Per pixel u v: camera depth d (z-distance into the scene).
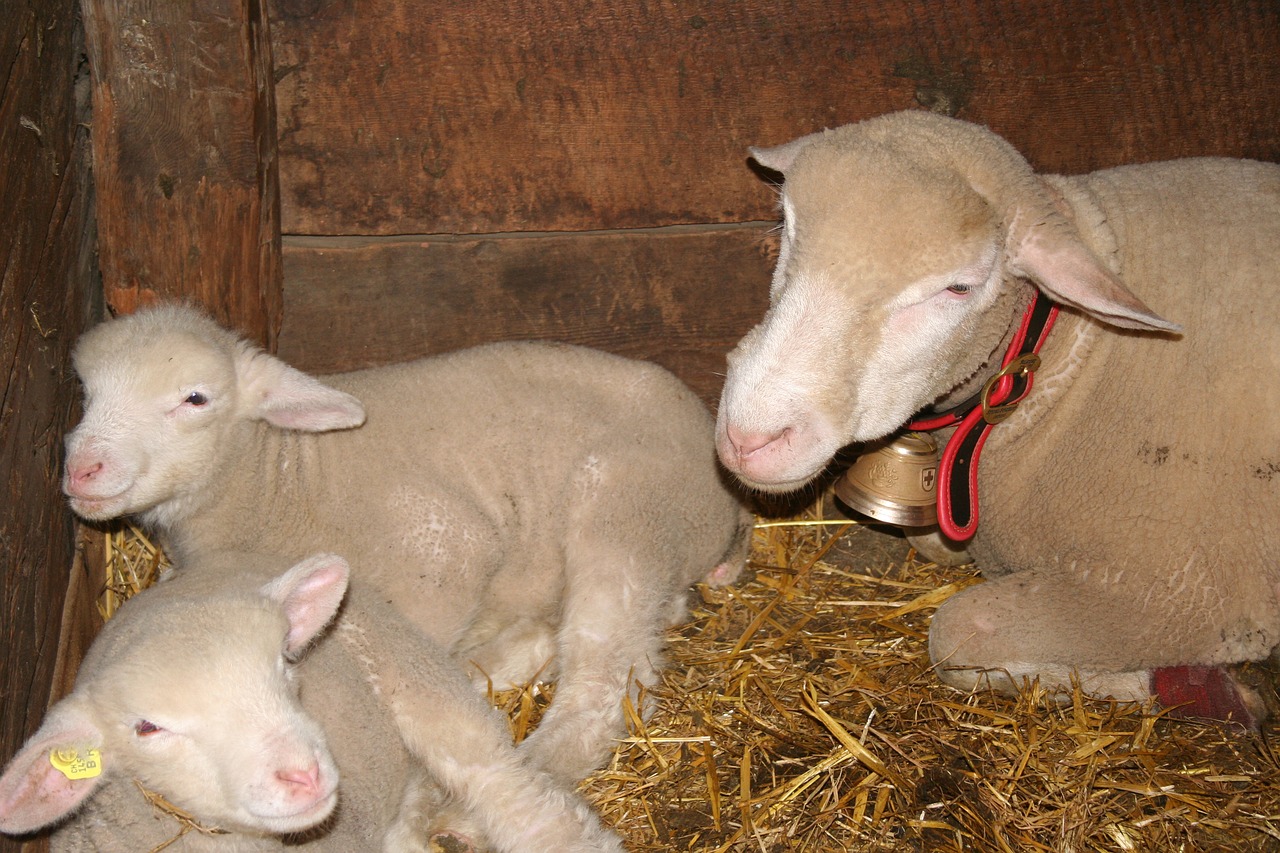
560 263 1.47
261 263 1.32
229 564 1.19
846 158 1.09
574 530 1.34
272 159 1.33
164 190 1.27
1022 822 1.16
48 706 1.10
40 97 1.16
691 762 1.24
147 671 0.99
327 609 1.09
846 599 1.43
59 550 1.21
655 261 1.49
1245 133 1.49
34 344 1.13
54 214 1.20
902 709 1.26
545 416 1.37
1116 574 1.24
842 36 1.42
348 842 1.09
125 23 1.22
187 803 1.01
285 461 1.29
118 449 1.17
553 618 1.39
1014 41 1.43
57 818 0.97
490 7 1.36
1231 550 1.21
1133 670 1.26
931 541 1.44
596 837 1.15
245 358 1.26
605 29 1.39
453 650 1.35
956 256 1.08
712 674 1.33
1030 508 1.28
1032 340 1.20
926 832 1.16
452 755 1.16
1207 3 1.44
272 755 0.98
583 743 1.23
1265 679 1.27
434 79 1.37
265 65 1.29
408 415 1.34
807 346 1.08
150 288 1.30
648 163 1.44
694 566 1.39
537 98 1.40
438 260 1.44
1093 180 1.26
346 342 1.46
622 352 1.52
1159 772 1.20
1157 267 1.22
